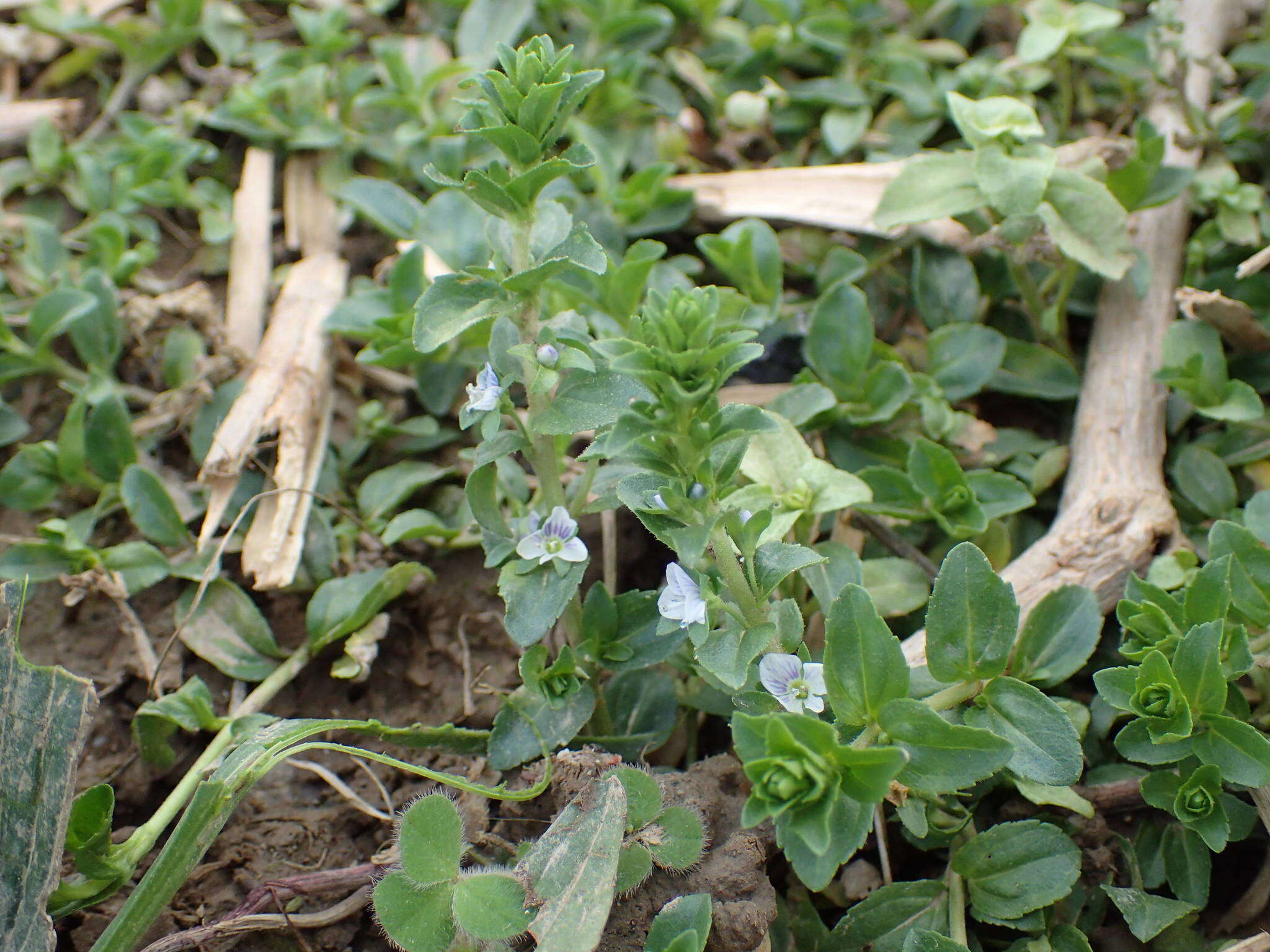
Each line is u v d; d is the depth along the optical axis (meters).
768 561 0.15
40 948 0.15
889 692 0.15
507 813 0.17
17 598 0.16
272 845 0.18
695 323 0.14
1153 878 0.17
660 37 0.25
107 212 0.23
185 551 0.20
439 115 0.25
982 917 0.16
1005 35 0.26
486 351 0.22
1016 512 0.20
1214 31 0.24
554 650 0.19
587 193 0.24
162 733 0.18
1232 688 0.16
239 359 0.22
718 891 0.16
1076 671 0.18
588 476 0.17
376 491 0.21
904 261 0.23
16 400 0.22
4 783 0.16
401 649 0.20
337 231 0.24
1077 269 0.21
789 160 0.25
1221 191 0.22
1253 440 0.20
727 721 0.19
